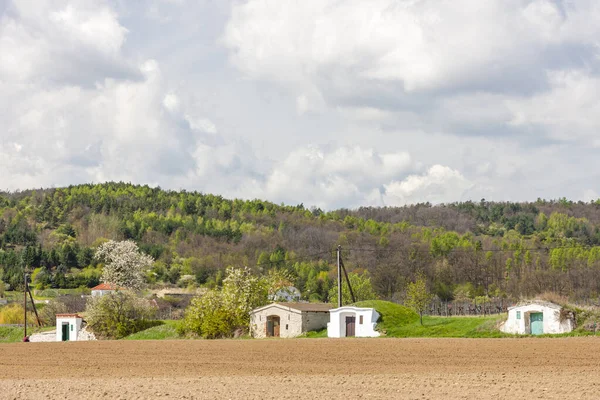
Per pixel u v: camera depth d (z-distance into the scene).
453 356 42.75
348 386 29.84
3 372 40.78
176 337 83.19
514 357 41.00
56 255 186.38
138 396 28.08
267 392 28.52
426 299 79.56
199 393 28.61
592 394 26.20
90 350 58.03
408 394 27.14
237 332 81.44
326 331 75.44
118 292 91.50
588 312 59.72
